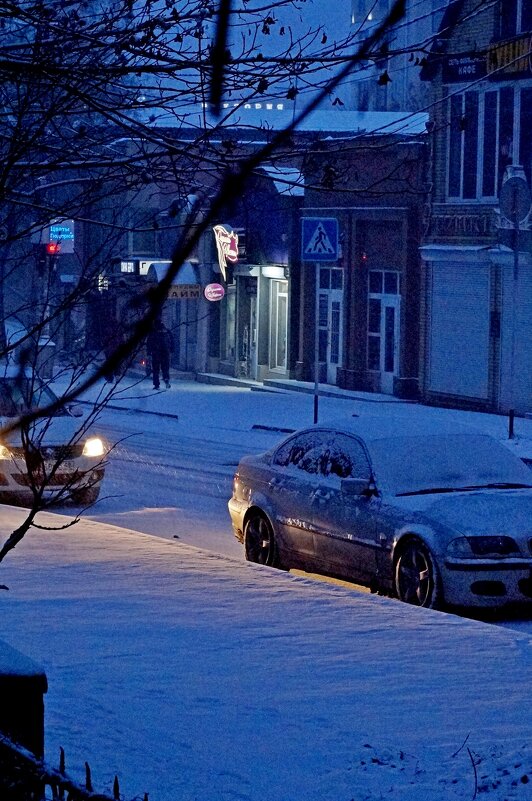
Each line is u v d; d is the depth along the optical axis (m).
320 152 7.88
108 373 4.36
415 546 13.68
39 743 5.84
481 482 14.66
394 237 46.00
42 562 14.33
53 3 7.62
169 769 7.70
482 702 9.17
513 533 13.38
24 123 7.88
